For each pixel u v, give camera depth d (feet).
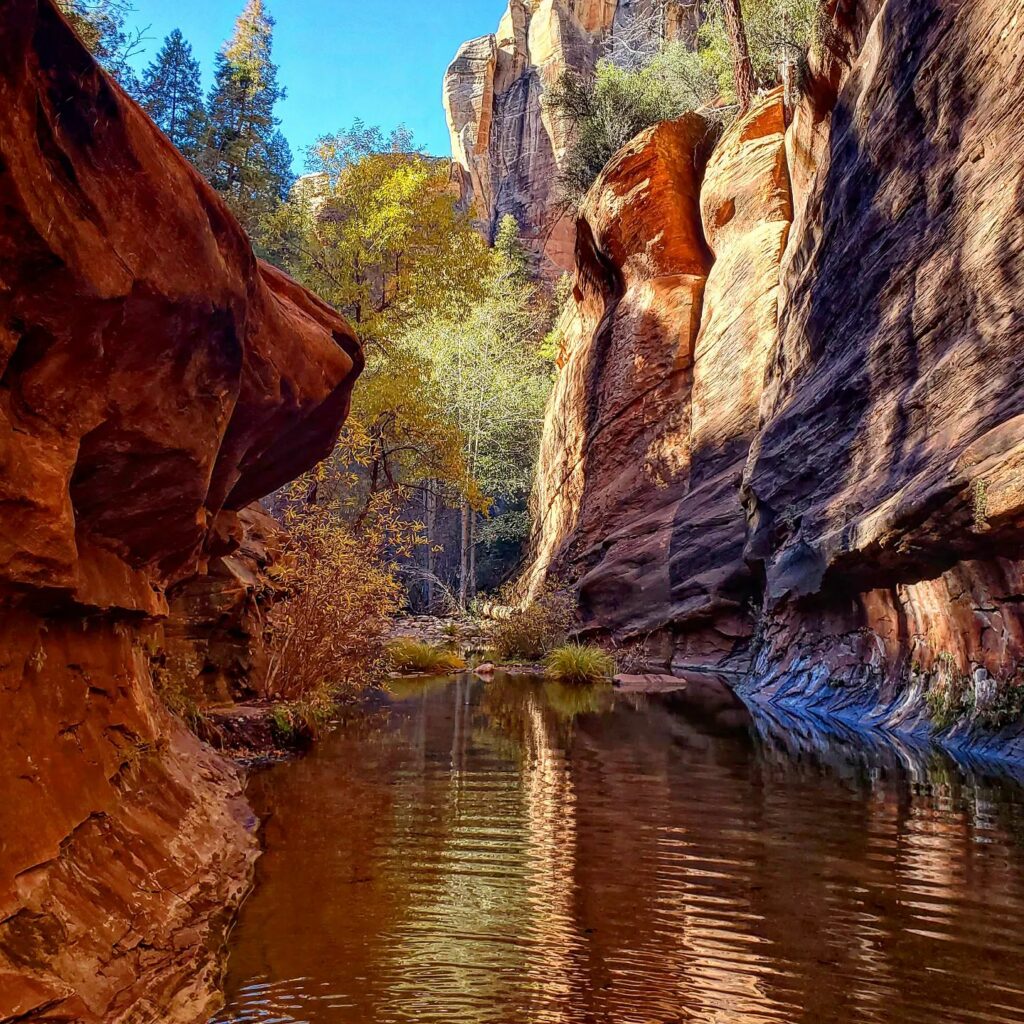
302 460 22.44
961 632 25.82
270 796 19.39
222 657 28.84
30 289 8.03
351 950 10.57
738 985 9.45
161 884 11.30
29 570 8.42
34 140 7.45
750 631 55.31
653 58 115.96
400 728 30.58
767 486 45.19
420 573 110.83
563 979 9.70
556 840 15.66
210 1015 8.78
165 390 11.14
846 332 38.96
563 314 106.32
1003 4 26.63
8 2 6.49
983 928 10.96
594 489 79.20
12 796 8.80
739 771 22.17
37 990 7.56
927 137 31.63
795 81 52.16
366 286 73.05
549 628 68.33
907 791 19.27
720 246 66.23
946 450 26.55
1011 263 25.16
